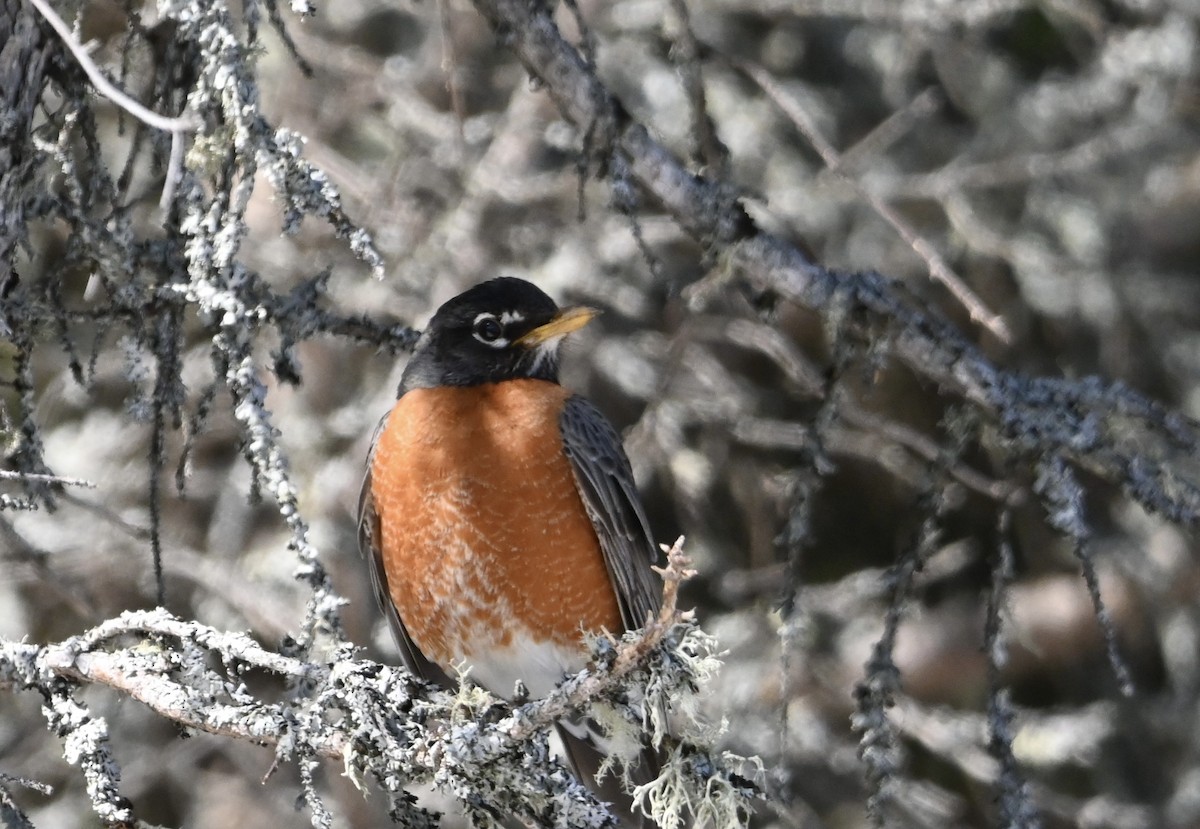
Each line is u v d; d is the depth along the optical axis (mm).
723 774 6422
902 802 12266
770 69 13430
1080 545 7062
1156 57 12484
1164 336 13336
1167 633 13117
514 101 12516
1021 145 13133
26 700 11852
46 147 6734
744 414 12391
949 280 7277
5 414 6867
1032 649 13234
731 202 7375
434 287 12047
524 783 5961
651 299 12828
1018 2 11945
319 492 11758
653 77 12781
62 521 11648
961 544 12930
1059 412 7242
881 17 12180
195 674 5867
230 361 6293
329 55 12242
